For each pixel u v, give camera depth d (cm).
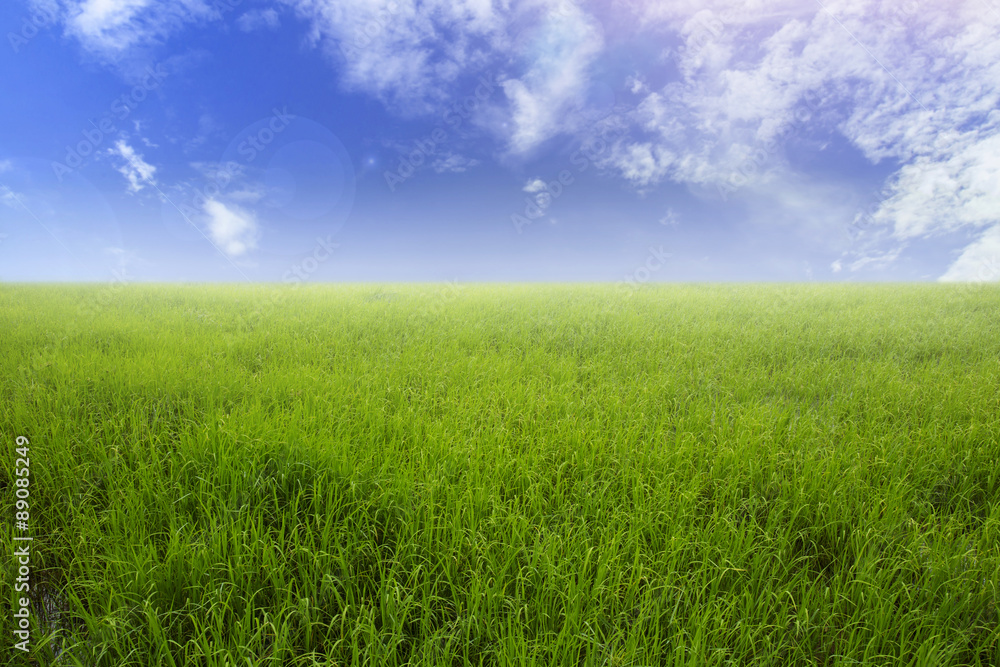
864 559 255
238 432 352
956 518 301
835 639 218
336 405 435
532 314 1043
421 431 388
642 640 218
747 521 302
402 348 706
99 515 290
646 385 510
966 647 218
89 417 420
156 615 213
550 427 399
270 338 764
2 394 462
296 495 302
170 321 909
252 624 228
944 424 423
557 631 222
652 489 312
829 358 670
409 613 231
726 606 226
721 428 400
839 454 356
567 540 258
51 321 873
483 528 272
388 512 285
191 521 282
